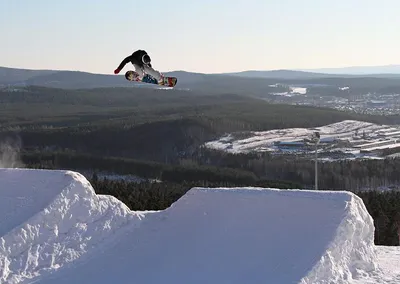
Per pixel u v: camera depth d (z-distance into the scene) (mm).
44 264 12281
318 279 11117
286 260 11500
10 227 12508
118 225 13891
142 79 14227
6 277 11609
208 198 14016
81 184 13797
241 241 12383
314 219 12375
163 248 12914
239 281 11203
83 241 13102
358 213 12727
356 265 12539
